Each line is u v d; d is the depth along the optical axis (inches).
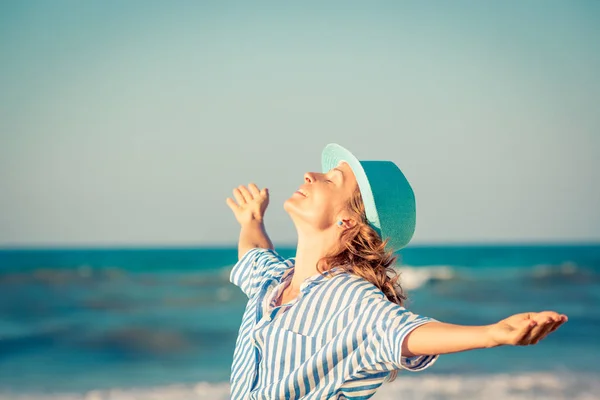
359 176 121.9
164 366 657.6
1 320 1003.3
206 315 1033.5
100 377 598.2
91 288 1333.7
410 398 443.8
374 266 120.6
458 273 1584.6
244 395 119.6
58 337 859.4
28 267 1632.6
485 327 84.5
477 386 489.1
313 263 122.3
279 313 114.2
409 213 124.3
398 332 95.8
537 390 480.4
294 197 124.9
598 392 475.2
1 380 582.2
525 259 1980.8
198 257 1967.3
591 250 2498.8
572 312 1103.6
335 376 107.8
